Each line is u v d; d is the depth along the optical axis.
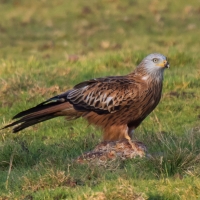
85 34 30.44
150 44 26.58
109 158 11.12
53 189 9.88
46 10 35.62
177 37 28.50
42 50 27.17
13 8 36.22
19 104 16.09
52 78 18.31
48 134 14.11
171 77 17.78
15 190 10.17
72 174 10.52
